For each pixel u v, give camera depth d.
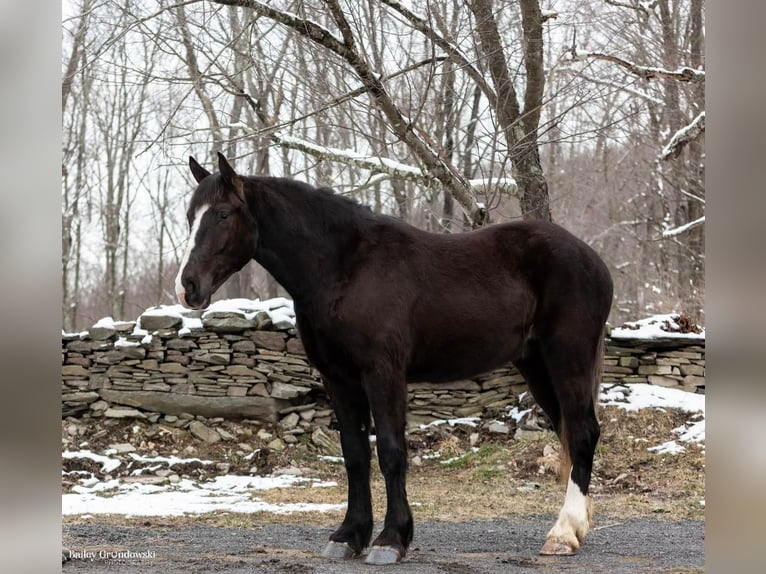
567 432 5.02
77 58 11.67
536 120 9.75
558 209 19.25
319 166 12.05
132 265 27.83
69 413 9.88
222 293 17.84
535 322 5.07
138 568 4.28
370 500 4.84
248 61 9.02
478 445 9.63
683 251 17.53
